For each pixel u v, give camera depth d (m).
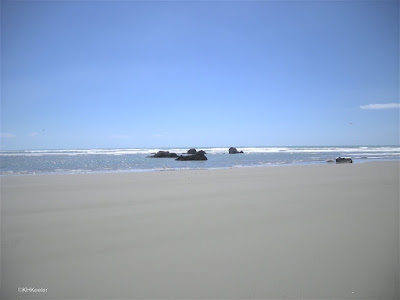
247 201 8.08
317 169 19.23
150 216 6.41
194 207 7.34
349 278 3.34
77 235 5.07
